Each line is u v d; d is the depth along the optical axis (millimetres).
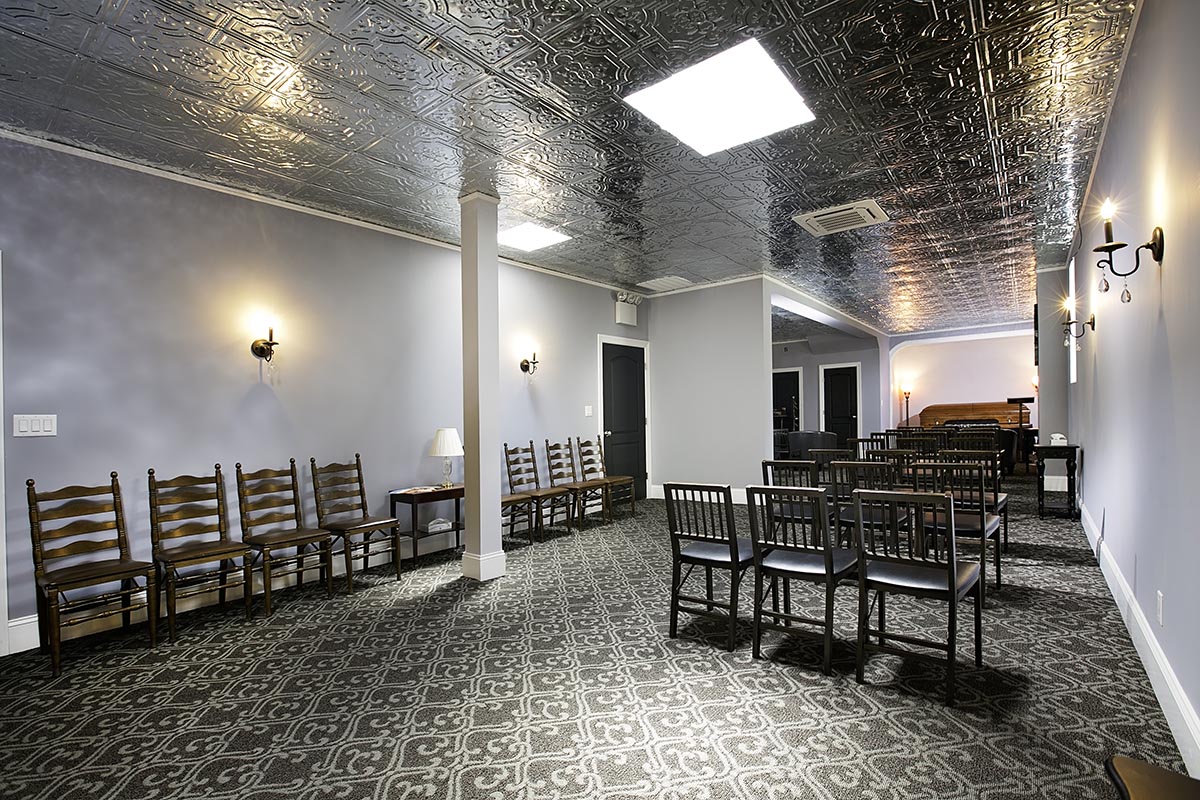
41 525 3430
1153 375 2711
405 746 2277
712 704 2559
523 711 2529
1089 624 3387
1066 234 5828
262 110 3266
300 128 3475
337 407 4891
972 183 4438
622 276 7445
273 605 4004
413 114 3328
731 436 7742
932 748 2191
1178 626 2268
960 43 2732
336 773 2113
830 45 2732
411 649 3229
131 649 3287
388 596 4160
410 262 5461
